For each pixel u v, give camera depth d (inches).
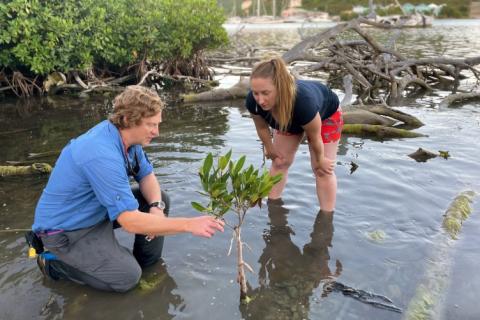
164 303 111.5
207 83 481.1
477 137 249.3
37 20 385.4
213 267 126.3
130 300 113.0
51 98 407.2
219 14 511.2
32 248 117.4
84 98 406.9
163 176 189.8
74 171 105.2
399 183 181.2
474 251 131.6
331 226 148.3
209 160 97.6
